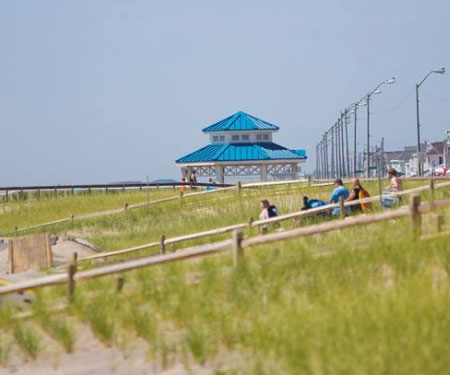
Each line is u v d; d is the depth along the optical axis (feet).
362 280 102.68
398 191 216.13
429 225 133.90
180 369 88.02
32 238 223.92
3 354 98.58
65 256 235.81
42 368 94.63
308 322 88.74
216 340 93.61
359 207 195.62
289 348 82.07
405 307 85.40
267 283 107.14
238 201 301.84
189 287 113.60
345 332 82.69
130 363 92.48
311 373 75.66
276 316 94.02
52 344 104.47
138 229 282.36
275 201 288.30
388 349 75.72
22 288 120.88
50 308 116.26
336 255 114.52
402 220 145.69
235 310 100.99
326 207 192.24
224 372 82.89
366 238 131.64
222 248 121.39
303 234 121.29
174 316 103.40
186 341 92.84
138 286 118.62
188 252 121.29
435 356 73.41
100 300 113.19
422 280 96.63
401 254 110.83
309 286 104.37
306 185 330.75
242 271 112.47
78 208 376.27
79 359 96.89
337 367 75.10
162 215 303.68
